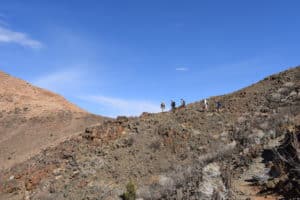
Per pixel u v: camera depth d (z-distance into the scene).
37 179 32.62
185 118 38.19
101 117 71.81
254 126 29.70
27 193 31.30
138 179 28.22
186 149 31.23
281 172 18.56
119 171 29.98
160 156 31.14
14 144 60.75
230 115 36.59
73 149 36.69
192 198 18.94
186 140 32.88
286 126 25.64
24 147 59.09
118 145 34.44
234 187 19.08
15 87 92.25
